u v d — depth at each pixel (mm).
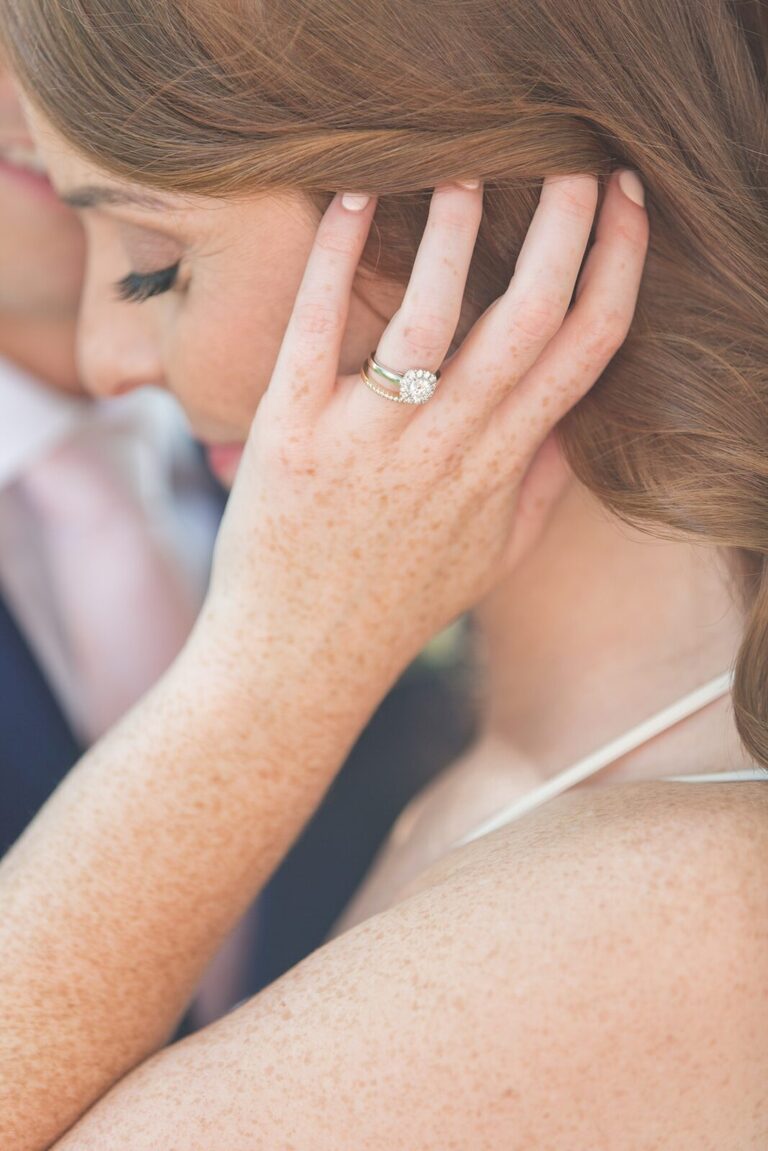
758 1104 772
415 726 2152
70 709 1943
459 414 871
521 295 842
